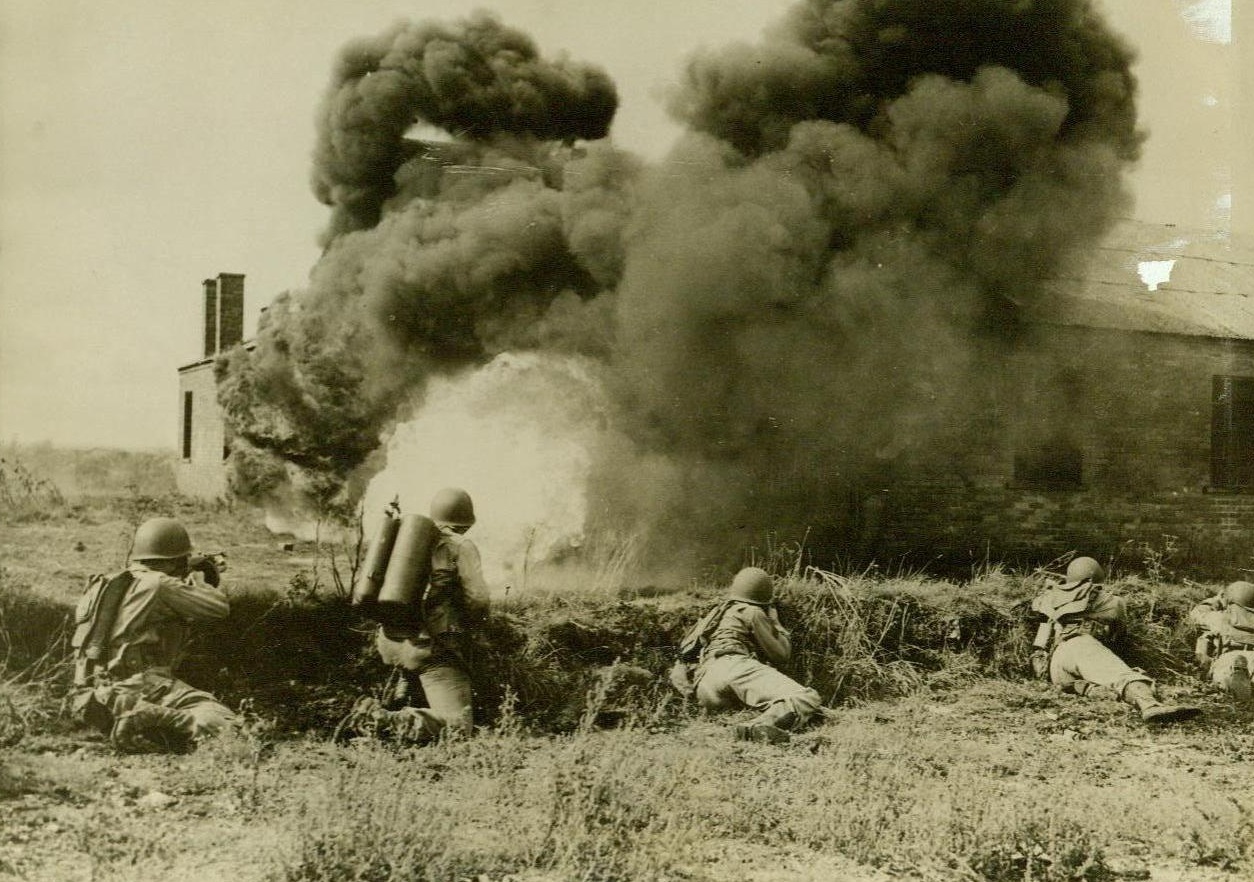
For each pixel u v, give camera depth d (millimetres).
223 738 5125
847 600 8070
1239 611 8555
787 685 6383
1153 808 5004
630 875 3914
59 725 5461
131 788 4625
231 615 6570
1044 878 4121
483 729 5504
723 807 4707
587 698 6105
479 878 3820
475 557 5922
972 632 8336
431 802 4348
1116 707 7273
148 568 5695
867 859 4211
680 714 6570
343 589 7070
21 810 4301
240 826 4215
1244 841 4625
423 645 5805
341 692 6148
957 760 5805
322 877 3639
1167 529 13578
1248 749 6418
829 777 5125
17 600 6348
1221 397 14141
